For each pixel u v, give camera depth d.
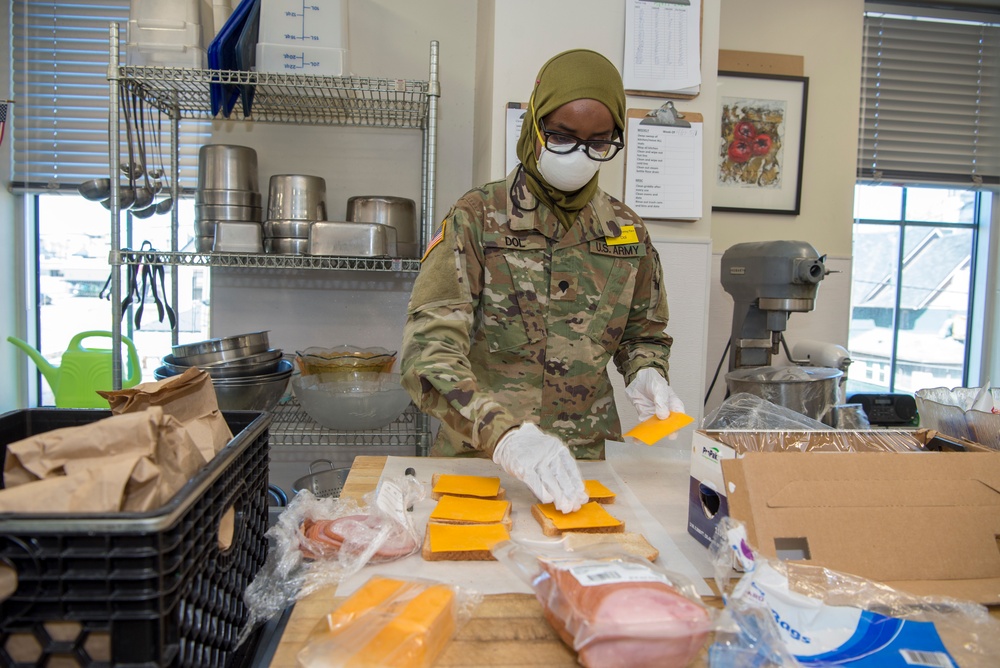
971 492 0.68
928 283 2.56
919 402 1.01
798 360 1.89
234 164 1.78
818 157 2.21
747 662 0.51
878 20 2.33
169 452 0.50
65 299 2.18
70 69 2.04
